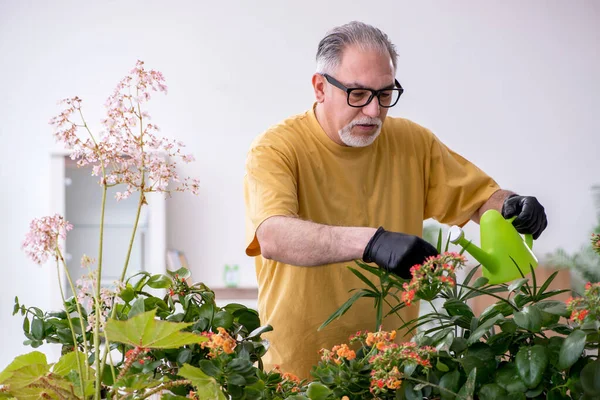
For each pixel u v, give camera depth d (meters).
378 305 1.34
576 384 1.04
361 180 1.99
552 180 5.00
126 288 1.31
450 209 2.11
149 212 4.44
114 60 4.96
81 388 0.97
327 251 1.53
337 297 1.90
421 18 5.00
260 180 1.82
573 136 5.00
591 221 4.97
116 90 1.04
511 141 5.01
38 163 4.93
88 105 4.95
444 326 1.18
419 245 1.34
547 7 5.01
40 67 4.93
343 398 1.05
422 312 3.94
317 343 1.91
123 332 0.88
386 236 1.39
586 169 5.00
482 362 1.09
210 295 1.30
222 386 1.06
